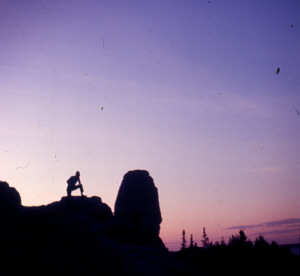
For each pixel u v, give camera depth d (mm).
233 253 21141
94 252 12344
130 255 14812
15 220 11859
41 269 8992
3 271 8031
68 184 17266
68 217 15438
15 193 13992
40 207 15953
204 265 19328
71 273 9578
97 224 18922
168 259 17156
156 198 25500
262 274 18703
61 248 11062
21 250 9602
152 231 22703
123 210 23578
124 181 25844
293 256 20531
